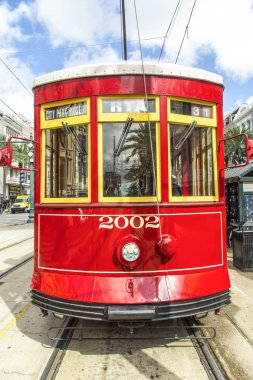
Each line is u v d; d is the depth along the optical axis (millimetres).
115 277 3459
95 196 3553
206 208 3785
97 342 3809
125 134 3574
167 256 3510
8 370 3279
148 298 3291
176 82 3668
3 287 6184
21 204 39531
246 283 6246
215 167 3930
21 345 3807
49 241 3760
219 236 3879
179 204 3611
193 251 3654
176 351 3609
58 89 3766
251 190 8586
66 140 3762
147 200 3561
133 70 3578
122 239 3445
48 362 3389
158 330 4086
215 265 3803
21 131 50656
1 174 49094
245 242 7160
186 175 3744
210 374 3184
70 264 3600
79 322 4309
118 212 3516
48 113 3885
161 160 3586
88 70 3615
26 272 7297
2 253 9570
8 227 17797
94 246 3520
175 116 3652
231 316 4574
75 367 3318
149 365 3350
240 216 8547
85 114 3629
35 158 3965
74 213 3619
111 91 3566
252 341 3859
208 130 3908
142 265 3475
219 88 3965
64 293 3451
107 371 3248
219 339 3904
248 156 3828
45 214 3820
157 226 3529
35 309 4973
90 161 3588
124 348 3674
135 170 3584
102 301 3279
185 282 3492
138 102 3590
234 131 40219
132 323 3525
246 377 3160
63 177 3773
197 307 3424
